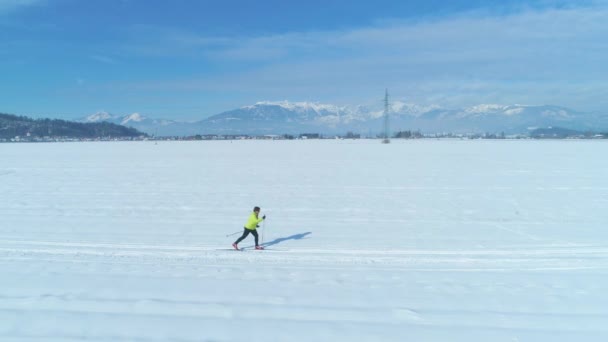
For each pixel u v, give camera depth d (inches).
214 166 1266.0
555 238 428.5
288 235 444.8
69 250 372.8
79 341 207.5
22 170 1135.6
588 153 1851.6
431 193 725.9
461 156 1696.6
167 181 892.6
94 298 257.4
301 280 294.4
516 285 287.4
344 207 604.7
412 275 307.6
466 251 378.9
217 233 449.7
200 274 304.8
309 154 1916.8
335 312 242.1
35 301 251.6
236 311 241.9
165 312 239.5
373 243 409.4
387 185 828.0
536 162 1354.6
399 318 235.3
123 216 535.5
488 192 733.9
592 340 213.3
